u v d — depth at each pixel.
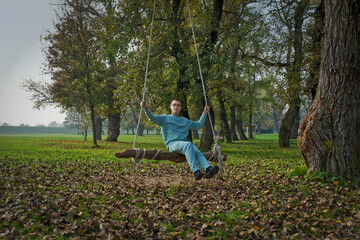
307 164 7.52
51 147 20.41
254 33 16.44
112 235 3.66
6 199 5.18
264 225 4.16
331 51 7.07
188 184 7.52
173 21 14.20
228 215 4.62
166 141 5.20
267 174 8.68
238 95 29.70
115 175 8.78
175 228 4.08
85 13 24.12
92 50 23.02
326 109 7.11
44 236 3.69
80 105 23.39
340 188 6.28
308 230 3.95
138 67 14.30
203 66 13.89
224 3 19.09
